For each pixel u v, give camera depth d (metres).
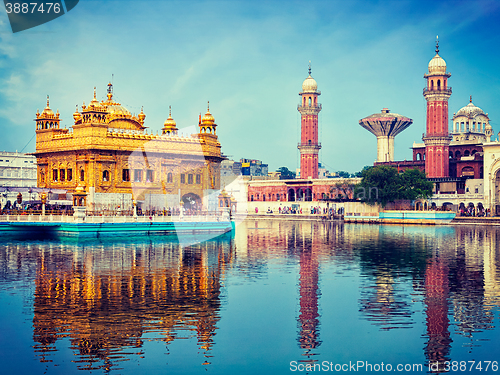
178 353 23.44
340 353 23.61
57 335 25.34
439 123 128.38
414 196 112.19
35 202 75.19
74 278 38.00
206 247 58.47
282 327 26.81
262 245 61.38
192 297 32.47
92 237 63.78
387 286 36.00
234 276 39.53
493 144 113.62
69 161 81.75
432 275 40.16
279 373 21.55
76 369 21.75
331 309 29.97
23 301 31.14
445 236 74.88
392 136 165.12
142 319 27.84
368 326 27.06
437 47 130.12
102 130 77.88
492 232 83.62
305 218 125.12
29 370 21.58
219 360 22.78
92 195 76.56
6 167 113.44
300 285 36.22
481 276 39.72
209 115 84.06
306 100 158.12
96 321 27.41
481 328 26.73
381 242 65.50
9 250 52.84
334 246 60.47
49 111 87.56
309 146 156.75
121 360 22.62
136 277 38.59
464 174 129.88
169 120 92.38
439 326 27.03
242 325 27.08
